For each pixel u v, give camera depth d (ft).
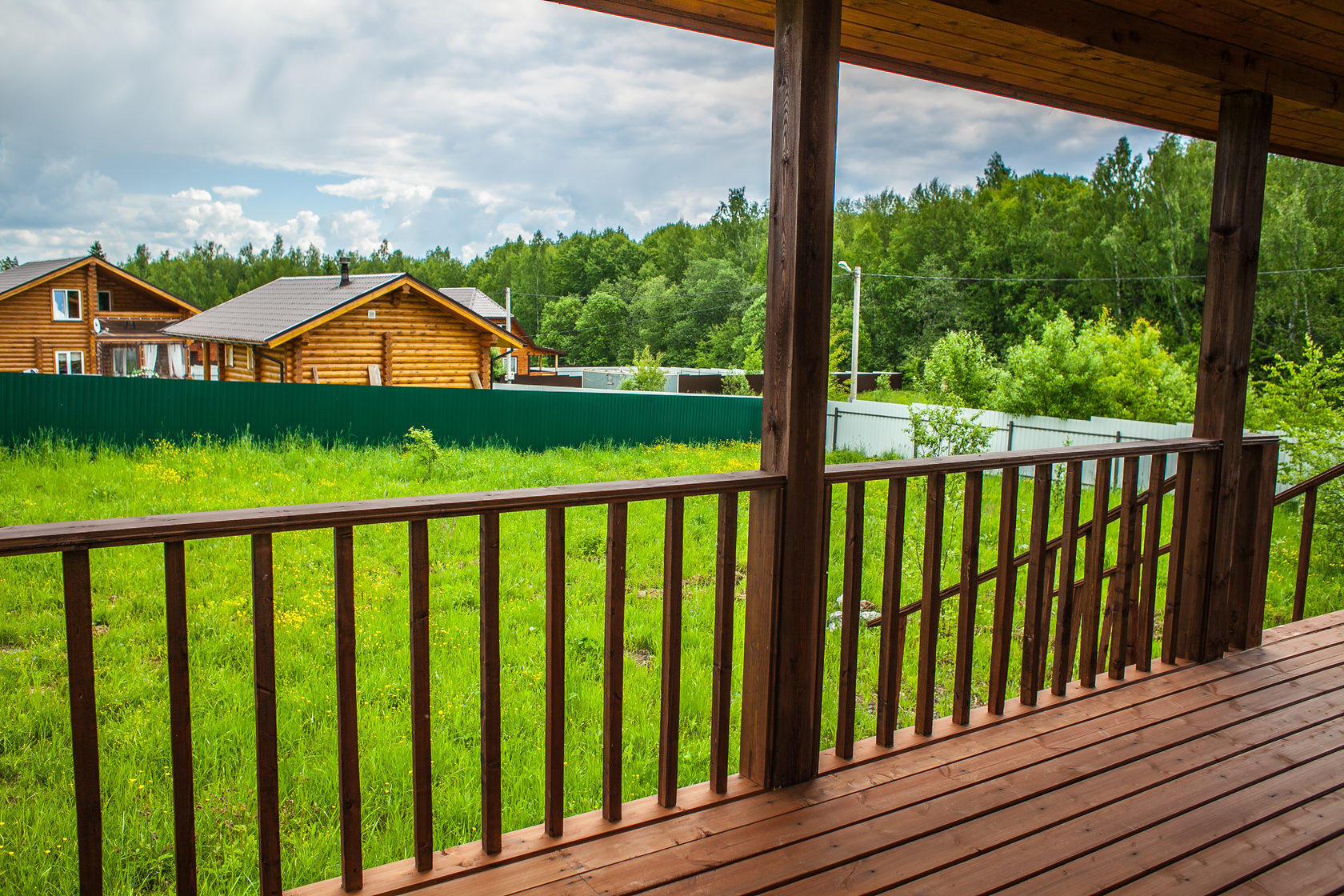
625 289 211.82
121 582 20.27
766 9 9.21
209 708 13.76
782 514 7.57
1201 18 9.94
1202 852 7.16
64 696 14.07
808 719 7.97
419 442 40.52
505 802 10.78
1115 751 8.84
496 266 267.39
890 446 60.64
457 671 15.60
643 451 54.39
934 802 7.71
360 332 54.13
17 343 73.82
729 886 6.40
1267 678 11.04
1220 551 11.57
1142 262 113.29
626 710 14.10
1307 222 87.35
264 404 45.78
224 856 9.24
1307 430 32.40
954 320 147.13
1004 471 9.19
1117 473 43.45
